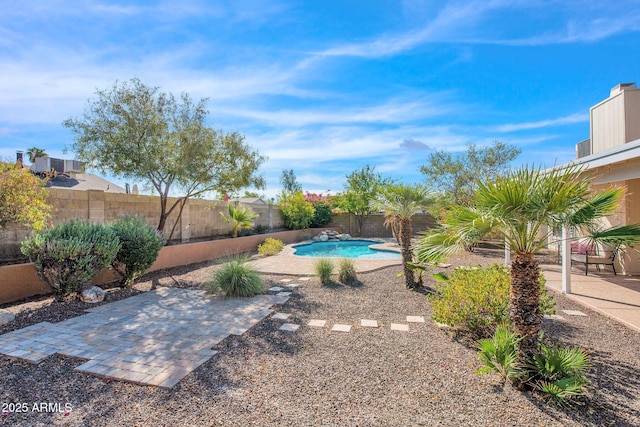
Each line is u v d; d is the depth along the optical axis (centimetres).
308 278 897
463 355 422
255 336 487
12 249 746
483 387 344
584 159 635
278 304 650
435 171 1780
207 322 544
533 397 324
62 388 343
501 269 559
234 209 1546
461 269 592
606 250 962
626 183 879
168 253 1064
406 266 782
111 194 994
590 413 300
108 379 360
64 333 489
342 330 513
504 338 354
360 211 2352
